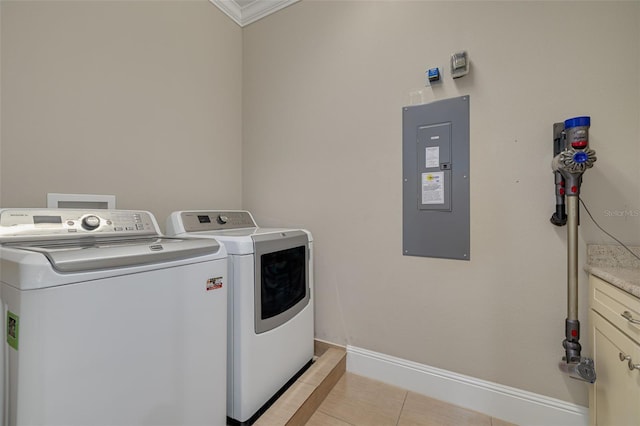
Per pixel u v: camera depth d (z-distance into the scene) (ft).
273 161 7.18
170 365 3.06
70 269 2.34
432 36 5.23
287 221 6.95
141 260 2.81
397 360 5.56
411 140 5.43
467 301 4.96
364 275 5.93
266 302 4.54
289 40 6.95
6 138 3.90
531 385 4.51
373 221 5.84
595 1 4.10
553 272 4.37
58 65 4.36
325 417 4.70
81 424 2.38
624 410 3.08
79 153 4.60
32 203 4.12
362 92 5.96
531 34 4.47
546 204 4.40
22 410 2.16
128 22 5.25
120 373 2.64
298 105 6.80
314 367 5.51
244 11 7.58
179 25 6.17
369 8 5.90
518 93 4.56
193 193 6.46
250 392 4.17
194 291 3.34
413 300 5.43
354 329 6.03
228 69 7.38
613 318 3.34
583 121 3.59
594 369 3.80
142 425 2.80
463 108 4.95
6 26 3.88
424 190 5.30
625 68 3.97
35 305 2.17
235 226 6.02
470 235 4.93
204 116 6.73
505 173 4.66
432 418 4.68
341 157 6.21
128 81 5.25
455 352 5.06
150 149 5.62
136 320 2.77
